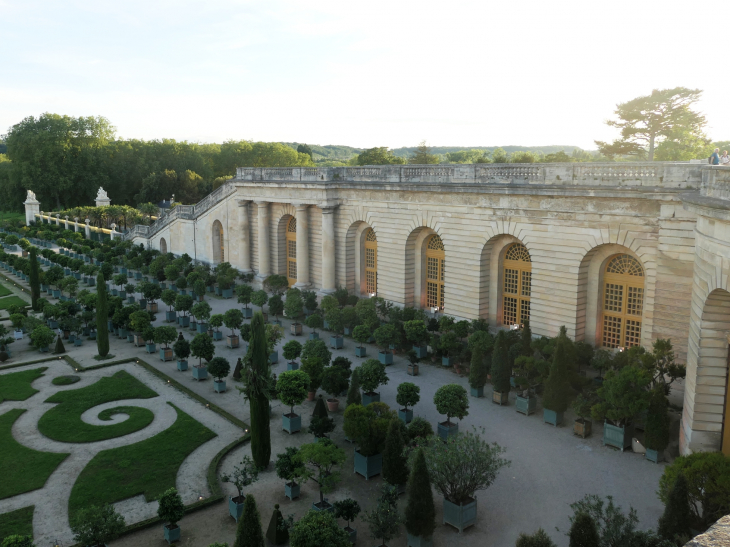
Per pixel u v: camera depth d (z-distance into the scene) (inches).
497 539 816.3
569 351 1232.2
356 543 816.9
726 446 911.7
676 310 1200.2
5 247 3909.9
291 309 1823.3
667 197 1181.7
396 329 1552.7
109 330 1918.1
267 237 2397.9
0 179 5339.6
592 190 1299.2
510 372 1285.7
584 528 667.4
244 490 954.1
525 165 1473.9
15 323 1849.2
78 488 964.6
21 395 1373.0
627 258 1332.4
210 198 2751.0
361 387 1363.2
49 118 5098.4
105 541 759.1
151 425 1209.4
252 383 974.4
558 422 1167.6
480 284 1617.9
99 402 1328.7
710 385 922.1
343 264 2050.9
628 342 1355.8
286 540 815.7
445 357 1523.1
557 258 1412.4
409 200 1781.5
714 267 863.1
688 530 698.8
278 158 6446.9
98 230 4092.0
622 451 1057.5
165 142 5757.9
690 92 3511.3
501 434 1130.0
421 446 848.3
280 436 1144.8
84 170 5167.3
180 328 1964.8
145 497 940.0
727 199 836.0
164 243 3218.5
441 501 920.3
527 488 938.7
